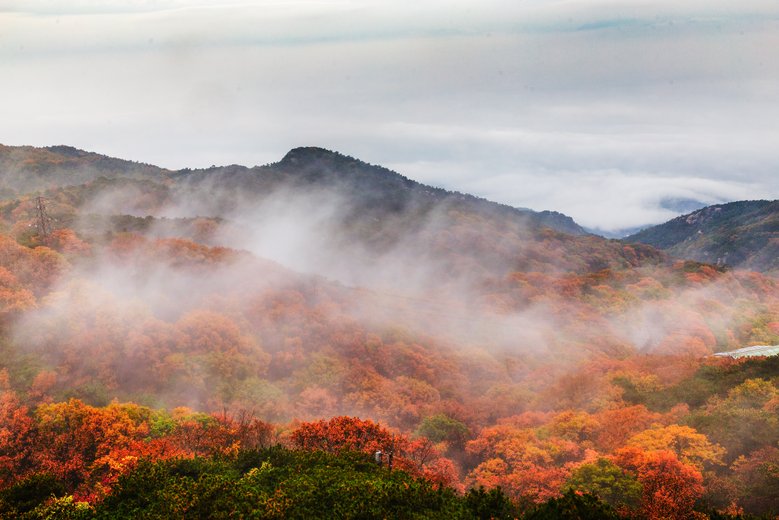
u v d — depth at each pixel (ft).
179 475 157.69
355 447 217.77
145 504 141.69
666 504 179.63
